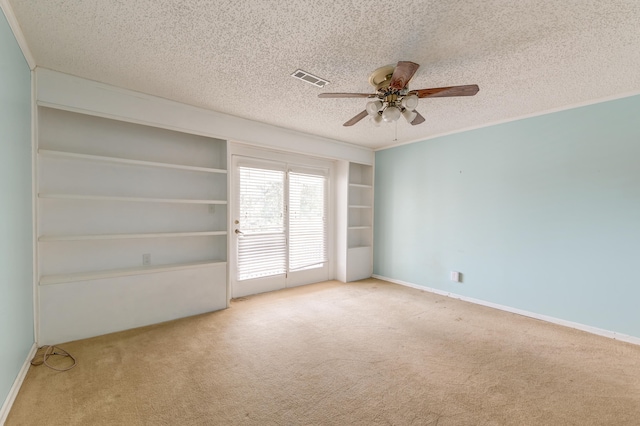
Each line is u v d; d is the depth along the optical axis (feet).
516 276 10.88
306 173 14.60
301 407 5.54
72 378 6.29
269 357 7.39
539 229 10.32
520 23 5.52
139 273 9.14
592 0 4.87
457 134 12.69
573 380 6.52
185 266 10.09
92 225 8.94
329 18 5.45
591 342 8.45
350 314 10.53
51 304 7.73
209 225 11.37
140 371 6.63
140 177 9.82
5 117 5.39
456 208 12.75
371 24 5.61
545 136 10.16
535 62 6.98
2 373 5.08
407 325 9.57
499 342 8.39
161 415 5.24
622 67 7.17
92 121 8.93
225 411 5.39
